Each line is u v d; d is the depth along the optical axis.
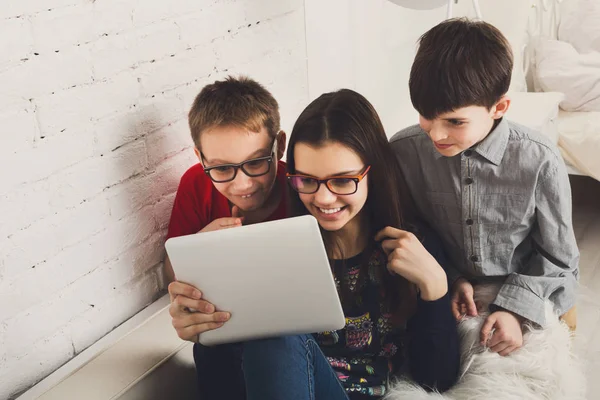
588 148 2.18
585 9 2.44
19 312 1.19
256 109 1.29
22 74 1.11
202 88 1.40
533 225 1.37
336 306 1.05
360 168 1.16
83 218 1.27
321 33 1.93
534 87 2.46
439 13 2.59
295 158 1.17
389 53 2.34
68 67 1.18
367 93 2.27
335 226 1.18
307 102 1.92
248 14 1.60
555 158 1.30
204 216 1.44
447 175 1.36
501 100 1.23
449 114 1.19
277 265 1.01
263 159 1.30
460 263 1.44
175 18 1.39
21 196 1.15
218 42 1.52
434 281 1.18
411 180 1.42
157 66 1.37
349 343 1.26
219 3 1.50
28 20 1.10
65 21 1.16
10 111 1.10
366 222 1.28
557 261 1.37
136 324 1.41
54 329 1.27
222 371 1.20
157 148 1.41
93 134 1.26
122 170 1.34
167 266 1.47
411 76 1.23
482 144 1.30
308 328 1.08
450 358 1.23
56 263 1.24
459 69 1.16
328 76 2.02
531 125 1.91
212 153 1.28
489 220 1.36
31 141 1.15
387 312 1.26
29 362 1.23
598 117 2.26
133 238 1.40
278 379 1.05
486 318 1.31
